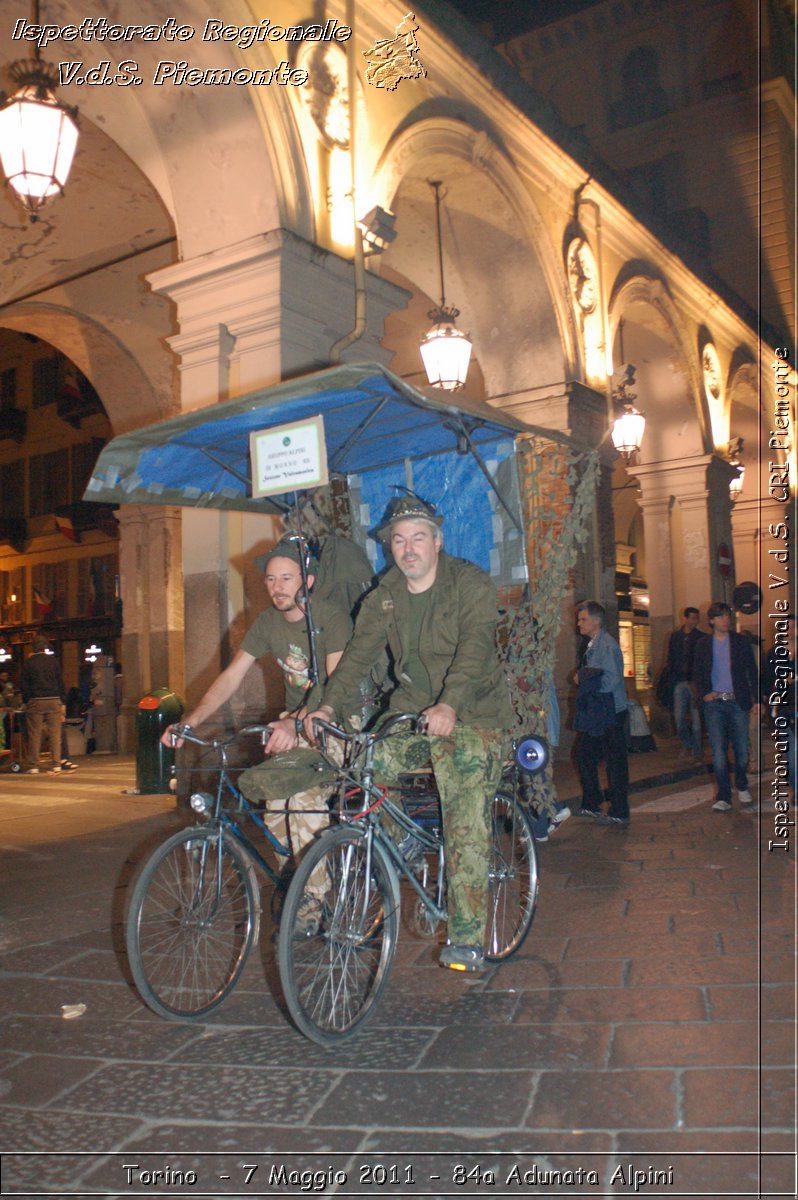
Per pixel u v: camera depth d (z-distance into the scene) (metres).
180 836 3.88
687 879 5.84
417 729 3.76
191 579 8.62
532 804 5.24
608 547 12.92
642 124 22.53
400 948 4.72
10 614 30.27
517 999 3.92
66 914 5.54
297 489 4.41
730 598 17.56
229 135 8.09
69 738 16.11
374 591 4.27
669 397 16.91
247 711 8.21
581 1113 2.91
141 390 14.11
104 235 11.56
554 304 11.97
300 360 8.21
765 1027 3.49
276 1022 3.78
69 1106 3.11
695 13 22.23
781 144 21.09
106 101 8.41
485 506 5.24
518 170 11.45
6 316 13.47
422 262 12.20
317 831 4.29
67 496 28.73
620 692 8.05
